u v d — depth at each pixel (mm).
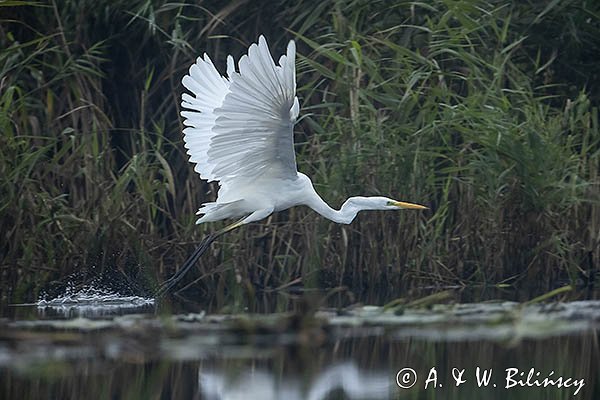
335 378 9594
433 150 15102
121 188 14609
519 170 14688
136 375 9633
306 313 10875
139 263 14320
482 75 15133
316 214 14742
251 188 13258
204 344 10031
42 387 9211
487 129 14500
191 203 15086
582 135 15875
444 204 14711
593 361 10383
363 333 10930
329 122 15789
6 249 14031
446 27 15414
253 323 10680
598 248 15070
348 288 14688
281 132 12234
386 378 9656
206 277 14828
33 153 14148
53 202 14312
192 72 13328
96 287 14203
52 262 14117
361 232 14758
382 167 14742
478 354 10586
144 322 10938
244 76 11219
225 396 8914
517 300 13164
